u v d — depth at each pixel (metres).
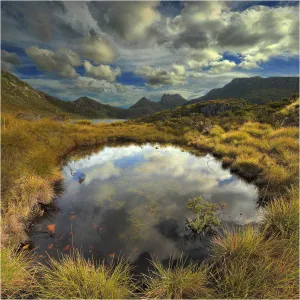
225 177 6.68
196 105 50.59
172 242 3.43
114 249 3.26
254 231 3.35
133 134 16.14
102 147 12.41
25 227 3.80
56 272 2.49
